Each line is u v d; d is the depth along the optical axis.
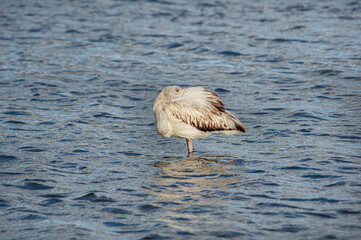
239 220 8.56
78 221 8.61
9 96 18.00
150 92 18.95
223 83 20.06
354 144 12.81
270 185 10.21
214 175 10.92
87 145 13.02
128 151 12.71
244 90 19.00
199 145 13.31
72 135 13.83
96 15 36.34
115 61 23.91
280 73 21.34
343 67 21.75
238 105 17.06
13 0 43.25
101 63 23.55
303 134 13.80
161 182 10.50
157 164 11.74
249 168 11.33
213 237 7.94
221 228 8.25
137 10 38.12
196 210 9.02
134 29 31.27
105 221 8.61
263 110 16.38
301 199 9.45
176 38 28.64
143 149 12.94
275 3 39.94
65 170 11.18
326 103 16.89
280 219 8.59
